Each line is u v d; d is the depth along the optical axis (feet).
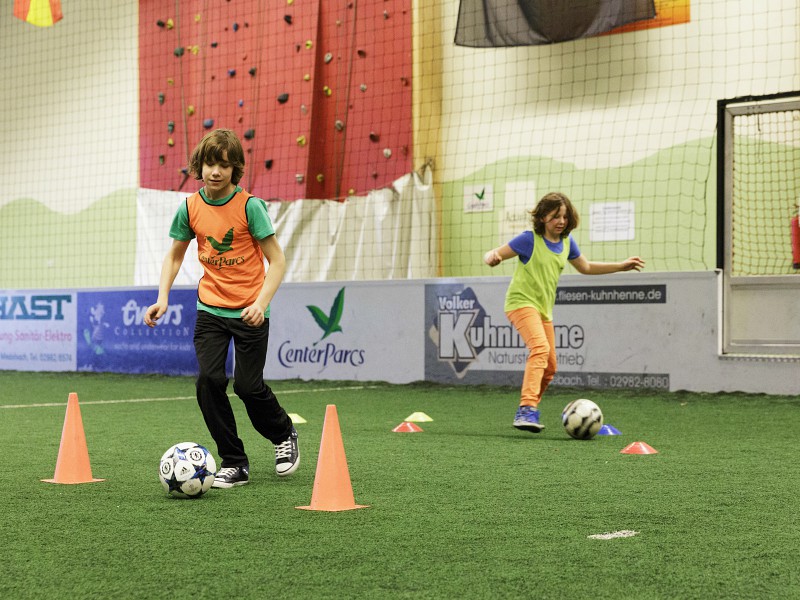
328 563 8.84
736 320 29.45
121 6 51.55
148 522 10.84
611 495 12.59
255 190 44.52
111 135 52.37
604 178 39.42
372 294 35.01
